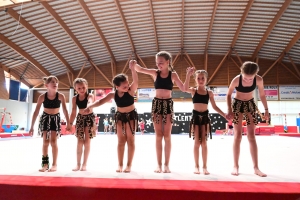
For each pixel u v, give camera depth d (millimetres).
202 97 2729
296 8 10477
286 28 11914
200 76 2748
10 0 9117
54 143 2752
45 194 1841
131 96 2734
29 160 3389
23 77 16000
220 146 5941
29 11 10297
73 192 1824
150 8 10922
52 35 12297
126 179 2068
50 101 2848
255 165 2449
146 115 15656
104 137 10328
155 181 1992
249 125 2584
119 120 2693
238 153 2529
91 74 16156
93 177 2160
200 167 2807
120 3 10703
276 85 14922
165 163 2562
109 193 1783
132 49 14492
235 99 2699
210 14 11469
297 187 1806
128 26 12414
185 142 7328
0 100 14211
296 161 3330
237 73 14930
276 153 4293
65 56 14453
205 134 2621
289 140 8234
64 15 11031
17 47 12547
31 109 16812
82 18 11469
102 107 16641
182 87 2697
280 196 1664
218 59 15258
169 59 2734
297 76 14742
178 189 1739
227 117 2668
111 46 14133
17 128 13180
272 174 2377
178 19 11859
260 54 14656
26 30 11516
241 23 11688
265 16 11258
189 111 15836
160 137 2646
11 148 5234
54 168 2611
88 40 13328
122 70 15883
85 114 2865
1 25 10758
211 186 1824
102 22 11922
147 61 15625
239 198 1681
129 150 2652
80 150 2756
